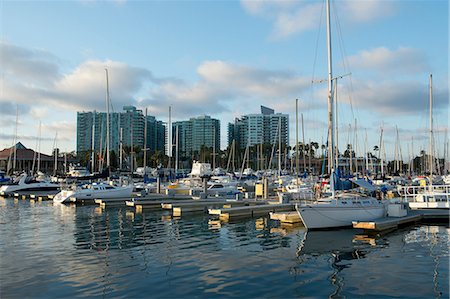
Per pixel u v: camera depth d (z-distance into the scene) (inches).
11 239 791.1
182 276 525.0
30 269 555.5
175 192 1877.5
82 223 1035.9
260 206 1225.4
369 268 573.3
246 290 470.9
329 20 1071.0
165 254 655.8
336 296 453.7
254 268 568.1
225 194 1819.6
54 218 1139.9
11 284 486.9
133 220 1099.9
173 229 932.6
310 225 896.9
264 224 1019.3
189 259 620.4
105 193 1652.3
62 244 739.4
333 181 956.6
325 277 526.9
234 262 601.9
